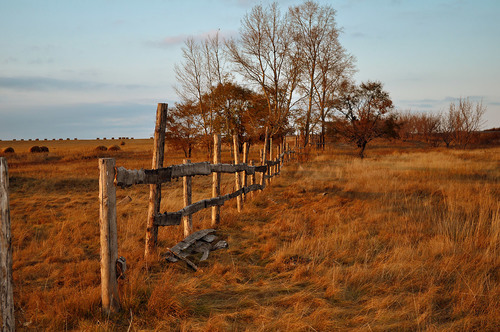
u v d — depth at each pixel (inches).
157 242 216.7
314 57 1202.6
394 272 170.4
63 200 470.3
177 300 140.6
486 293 143.2
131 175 147.8
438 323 125.6
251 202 397.4
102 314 130.3
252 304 144.6
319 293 153.6
